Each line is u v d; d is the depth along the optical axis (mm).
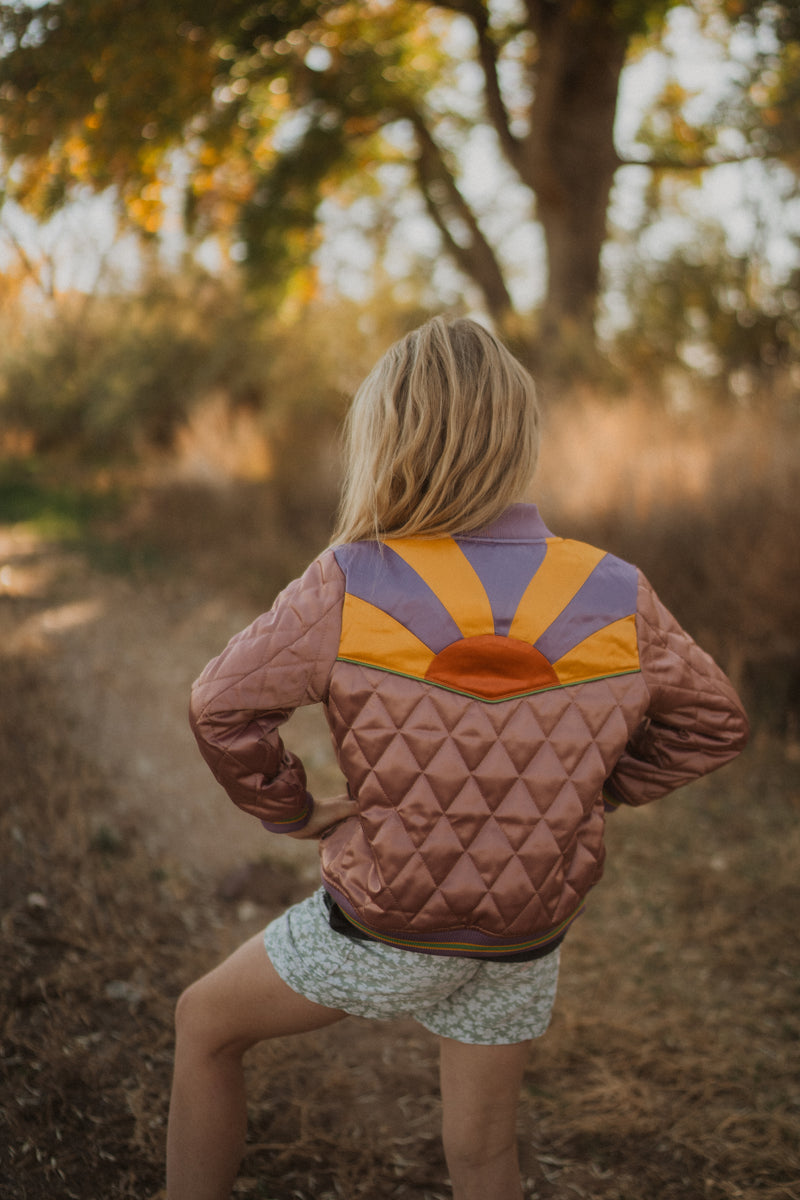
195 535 7332
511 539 1307
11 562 6621
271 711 1271
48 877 2803
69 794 3314
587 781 1244
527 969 1313
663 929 2871
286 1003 1370
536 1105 2152
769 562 4219
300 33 9250
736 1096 2180
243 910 2912
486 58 10531
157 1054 2191
